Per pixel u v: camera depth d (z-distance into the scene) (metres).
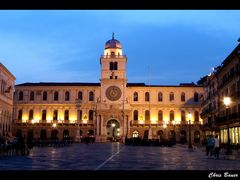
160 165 22.89
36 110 107.12
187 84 115.56
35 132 104.94
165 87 108.00
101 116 100.75
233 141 60.09
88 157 31.14
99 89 107.12
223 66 66.56
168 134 104.88
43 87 107.94
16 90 108.19
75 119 106.12
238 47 53.53
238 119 54.09
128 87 107.69
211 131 82.12
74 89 107.69
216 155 34.16
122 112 100.56
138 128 105.00
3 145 32.59
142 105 106.94
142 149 51.66
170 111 107.19
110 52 107.25
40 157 30.64
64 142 62.84
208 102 87.19
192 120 106.38
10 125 84.94
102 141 96.81
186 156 34.38
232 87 60.88
